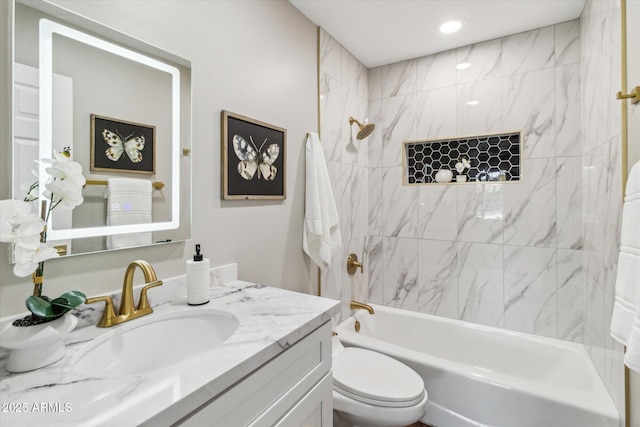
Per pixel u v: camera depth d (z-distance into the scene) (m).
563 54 1.95
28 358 0.62
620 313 0.86
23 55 0.78
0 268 0.74
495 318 2.19
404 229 2.51
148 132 1.04
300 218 1.81
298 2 1.72
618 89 1.24
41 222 0.66
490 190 2.19
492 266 2.19
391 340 2.44
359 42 2.18
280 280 1.66
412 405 1.33
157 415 0.49
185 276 1.13
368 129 2.22
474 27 2.00
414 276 2.48
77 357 0.69
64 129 0.85
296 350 0.84
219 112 1.30
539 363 1.94
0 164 0.75
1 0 0.75
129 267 0.91
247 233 1.45
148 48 1.04
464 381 1.56
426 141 2.42
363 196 2.58
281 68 1.65
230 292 1.15
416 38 2.13
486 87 2.18
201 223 1.22
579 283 1.93
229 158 1.33
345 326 2.21
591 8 1.63
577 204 1.93
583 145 1.87
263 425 0.73
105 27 0.93
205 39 1.24
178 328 0.95
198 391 0.56
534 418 1.40
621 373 1.24
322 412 0.96
